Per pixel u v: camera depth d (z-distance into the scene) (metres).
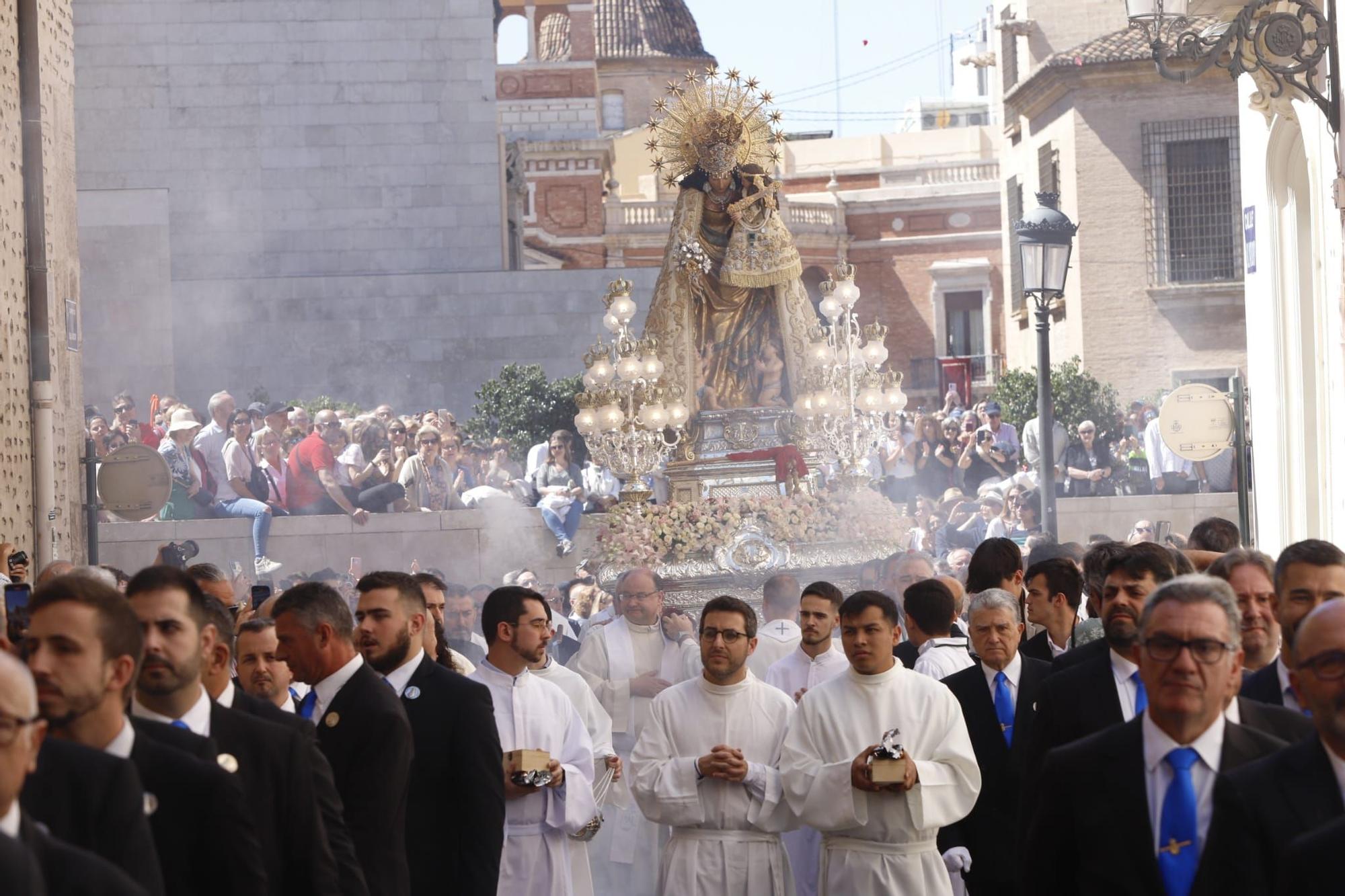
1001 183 53.59
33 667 5.06
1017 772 8.74
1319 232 15.63
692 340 17.78
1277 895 4.79
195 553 17.58
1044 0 41.47
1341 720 5.20
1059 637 9.87
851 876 8.43
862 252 54.25
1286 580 7.11
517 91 49.78
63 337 17.09
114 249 31.30
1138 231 37.41
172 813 5.38
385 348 31.94
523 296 32.12
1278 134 17.12
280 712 6.77
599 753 9.94
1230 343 37.22
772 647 12.21
